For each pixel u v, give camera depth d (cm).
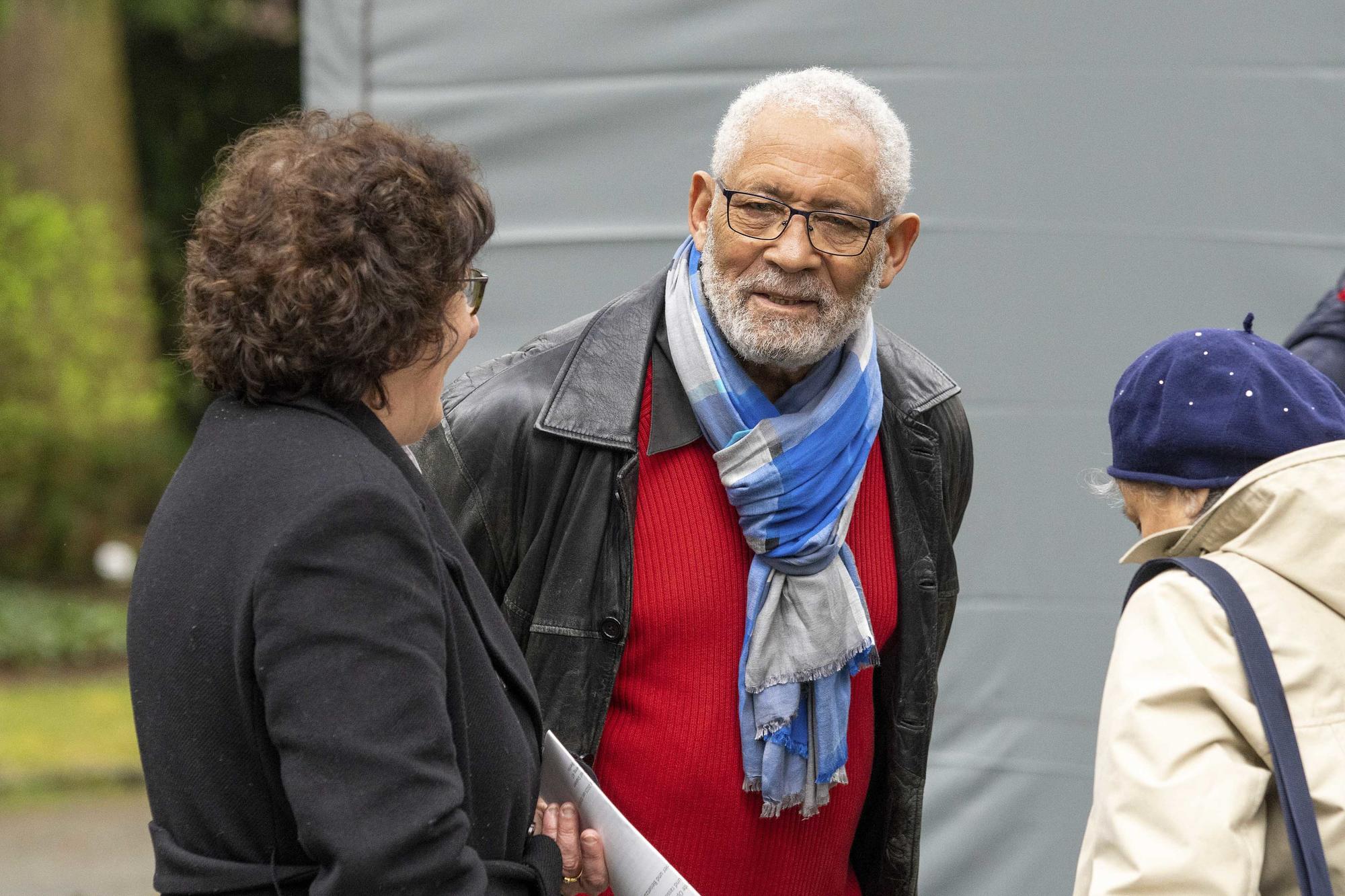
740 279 321
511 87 526
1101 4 508
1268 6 500
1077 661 520
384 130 236
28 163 1770
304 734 203
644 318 344
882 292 525
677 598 328
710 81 520
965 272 521
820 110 320
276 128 239
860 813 363
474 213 240
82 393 1641
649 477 333
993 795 527
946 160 519
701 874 334
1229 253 506
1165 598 248
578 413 328
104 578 1664
